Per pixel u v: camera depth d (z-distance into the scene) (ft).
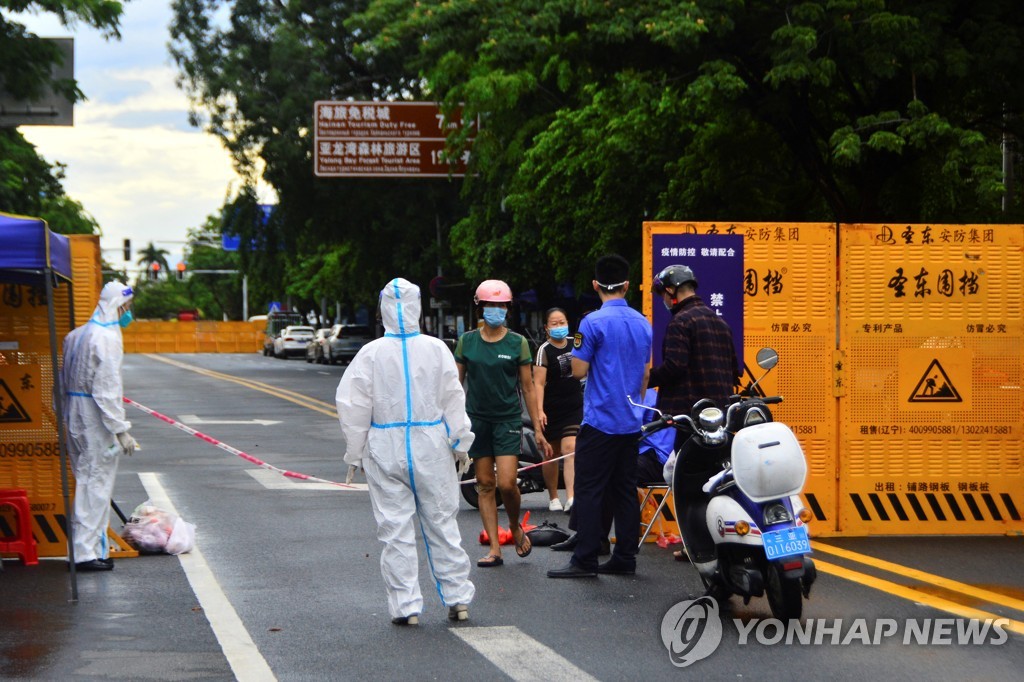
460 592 24.86
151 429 75.10
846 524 35.06
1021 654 22.22
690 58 67.15
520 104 106.42
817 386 34.96
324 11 147.02
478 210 130.11
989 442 35.29
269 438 69.21
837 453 35.14
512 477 30.73
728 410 25.07
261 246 155.12
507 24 66.95
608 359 28.81
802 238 34.78
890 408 35.17
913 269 35.09
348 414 24.50
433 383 24.66
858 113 70.33
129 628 24.39
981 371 35.27
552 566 30.68
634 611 25.58
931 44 61.36
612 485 29.50
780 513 23.48
